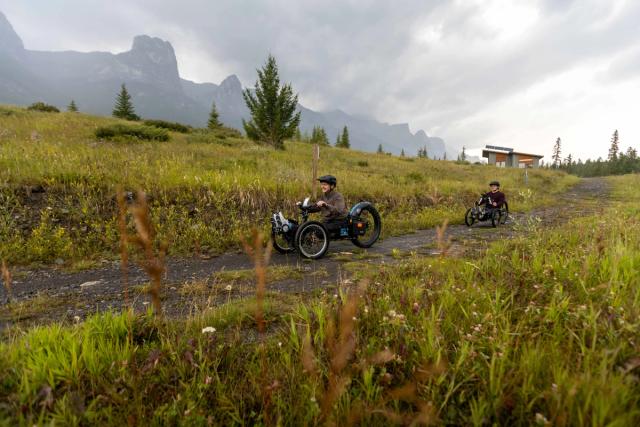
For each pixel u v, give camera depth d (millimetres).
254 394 1750
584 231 5336
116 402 1604
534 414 1444
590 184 28172
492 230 8555
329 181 6602
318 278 4371
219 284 4137
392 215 9977
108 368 1885
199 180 8719
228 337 2439
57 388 1784
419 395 1576
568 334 1962
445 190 14109
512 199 15148
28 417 1448
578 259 3352
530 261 3617
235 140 22984
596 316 1954
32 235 5688
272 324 2754
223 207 8117
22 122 16844
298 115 23672
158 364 1919
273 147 22375
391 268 4230
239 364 2043
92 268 4992
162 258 1155
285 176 11188
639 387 1458
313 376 1630
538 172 30625
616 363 1661
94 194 7238
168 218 6879
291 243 6133
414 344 1973
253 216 8117
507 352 1689
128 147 12922
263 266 987
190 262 5449
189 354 1885
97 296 3795
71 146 11289
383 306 2551
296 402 1606
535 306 2281
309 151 25531
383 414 1460
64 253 5461
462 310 2330
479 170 28000
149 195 7844
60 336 2186
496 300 2324
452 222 10055
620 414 1268
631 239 4016
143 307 3396
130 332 2049
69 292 3932
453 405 1548
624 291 2406
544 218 9586
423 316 2176
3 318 3117
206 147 16672
